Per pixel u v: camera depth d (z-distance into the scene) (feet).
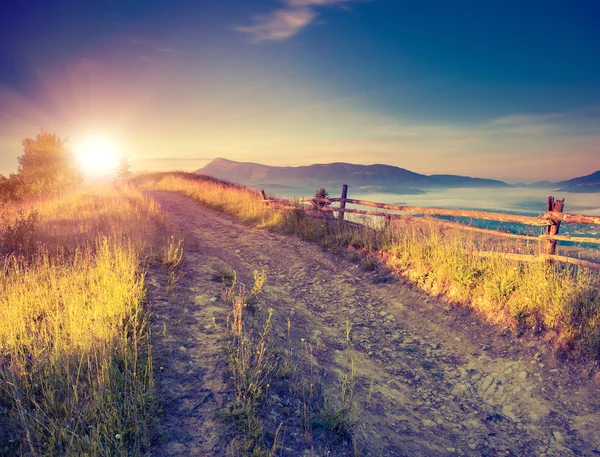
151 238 32.30
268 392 13.78
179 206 69.87
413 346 21.53
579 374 16.83
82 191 65.67
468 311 23.45
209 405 12.71
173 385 13.53
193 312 19.89
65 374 12.55
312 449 11.72
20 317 15.48
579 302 19.51
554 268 23.07
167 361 14.84
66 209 44.78
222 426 11.76
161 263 27.09
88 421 10.69
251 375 13.98
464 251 27.43
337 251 37.40
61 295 18.76
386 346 21.65
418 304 25.71
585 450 13.46
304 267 34.78
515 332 20.44
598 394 15.71
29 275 20.67
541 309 20.49
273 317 22.47
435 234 31.32
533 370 17.78
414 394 17.42
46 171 84.79
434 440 14.26
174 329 17.54
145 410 11.63
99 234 30.53
